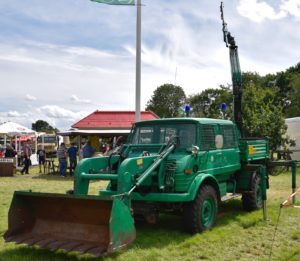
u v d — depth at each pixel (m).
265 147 10.09
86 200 5.59
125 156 7.40
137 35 12.52
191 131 7.37
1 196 11.95
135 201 6.80
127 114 27.95
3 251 6.11
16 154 23.31
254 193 8.96
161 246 6.32
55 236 5.88
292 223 7.87
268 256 5.86
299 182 14.80
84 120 27.36
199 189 6.98
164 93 45.84
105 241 5.54
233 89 10.61
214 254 5.95
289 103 48.41
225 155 8.14
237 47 10.62
